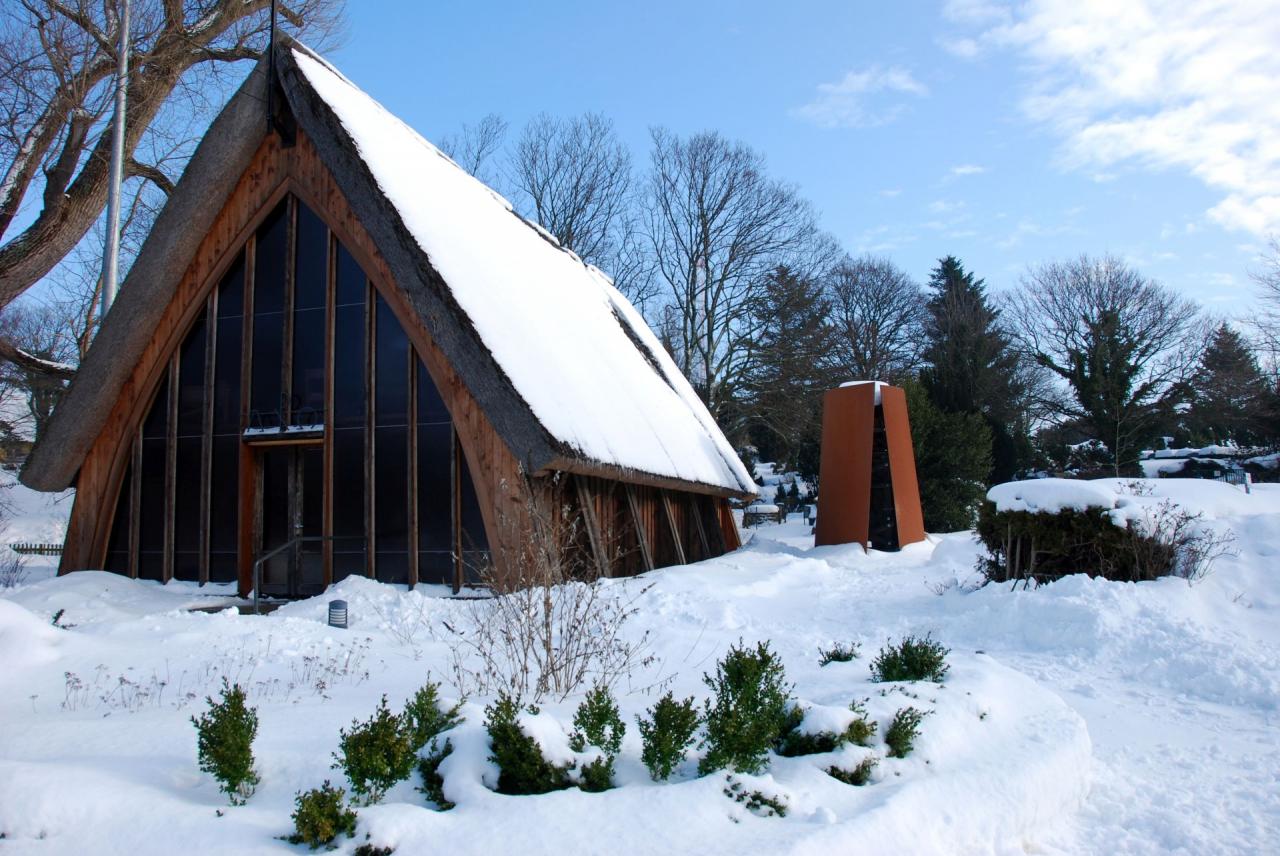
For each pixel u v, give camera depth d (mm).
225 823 3818
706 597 11375
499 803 3957
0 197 12188
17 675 7266
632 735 5078
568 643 6781
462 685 6680
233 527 14375
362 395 13922
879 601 11922
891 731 4879
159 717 5887
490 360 12383
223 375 14805
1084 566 10852
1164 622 8953
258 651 8188
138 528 14750
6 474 39406
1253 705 7312
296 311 14500
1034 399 46250
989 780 4672
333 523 13844
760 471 54844
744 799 4055
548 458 11992
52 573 18500
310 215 14625
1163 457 44219
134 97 14500
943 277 56031
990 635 9758
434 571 13266
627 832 3715
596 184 40562
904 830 3996
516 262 17797
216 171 14305
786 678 6926
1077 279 45625
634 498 16203
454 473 13258
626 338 23578
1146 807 5156
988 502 12031
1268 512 13328
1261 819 4949
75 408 14664
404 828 3693
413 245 13023
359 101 16453
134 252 26844
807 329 38344
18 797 3818
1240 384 41969
